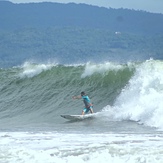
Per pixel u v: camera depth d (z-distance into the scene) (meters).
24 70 143.00
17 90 135.50
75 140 65.44
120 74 117.50
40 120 101.00
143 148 56.06
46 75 135.25
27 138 68.00
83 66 128.88
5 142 64.38
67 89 124.69
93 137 68.25
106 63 124.88
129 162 49.12
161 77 95.12
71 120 95.38
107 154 52.50
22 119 105.69
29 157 52.66
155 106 86.75
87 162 50.09
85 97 97.94
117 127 81.19
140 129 77.62
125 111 92.62
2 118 111.19
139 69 104.88
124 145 59.69
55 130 78.81
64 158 51.97
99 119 92.19
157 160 49.16
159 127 79.19
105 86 117.44
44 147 60.03
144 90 95.12
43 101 122.94
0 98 133.50
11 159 52.19
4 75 145.38
